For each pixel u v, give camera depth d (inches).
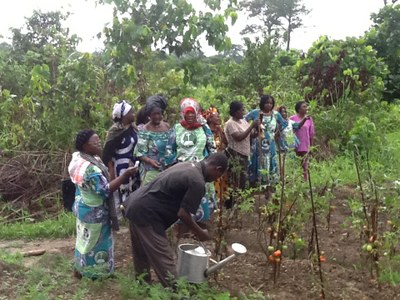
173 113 276.2
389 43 512.7
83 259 159.2
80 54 290.4
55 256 182.7
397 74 518.3
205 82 272.4
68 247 201.8
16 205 257.8
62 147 272.7
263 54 383.2
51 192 262.8
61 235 224.2
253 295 148.4
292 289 157.8
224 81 372.8
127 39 254.7
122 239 206.4
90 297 148.8
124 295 147.0
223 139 222.8
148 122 201.2
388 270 168.4
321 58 406.0
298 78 420.2
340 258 182.2
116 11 254.7
